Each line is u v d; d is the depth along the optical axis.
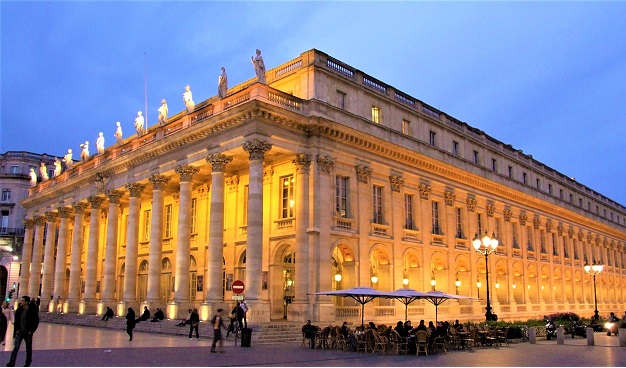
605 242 78.75
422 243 42.50
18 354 21.44
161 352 22.97
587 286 70.19
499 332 31.02
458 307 44.50
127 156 43.94
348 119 37.94
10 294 74.06
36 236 60.44
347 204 37.31
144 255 48.41
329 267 34.44
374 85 41.84
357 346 25.62
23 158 83.69
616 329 40.44
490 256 50.38
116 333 34.06
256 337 28.73
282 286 37.06
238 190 40.47
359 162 38.34
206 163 37.34
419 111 45.50
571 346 30.70
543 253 60.34
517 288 54.78
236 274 39.16
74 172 54.50
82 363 18.69
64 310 50.31
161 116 42.66
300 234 34.41
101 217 55.53
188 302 36.59
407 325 27.06
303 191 34.88
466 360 22.53
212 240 34.03
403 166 42.34
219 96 36.84
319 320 32.72
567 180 72.44
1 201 79.50
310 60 36.72
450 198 46.66
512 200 56.34
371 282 39.75
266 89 33.78
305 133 35.59
